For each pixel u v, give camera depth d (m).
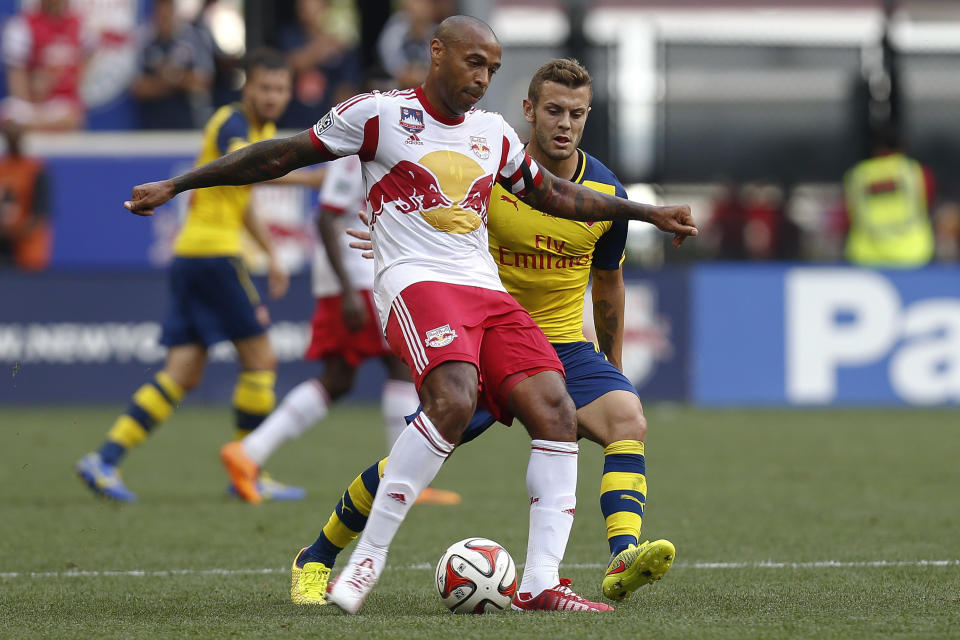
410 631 13.80
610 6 57.16
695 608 15.45
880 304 46.72
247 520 24.12
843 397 46.75
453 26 15.18
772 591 16.88
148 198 15.15
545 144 16.67
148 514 24.89
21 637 13.98
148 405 26.83
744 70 50.19
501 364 15.62
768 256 50.56
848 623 14.32
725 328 46.66
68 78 49.72
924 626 14.15
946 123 51.28
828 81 50.62
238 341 27.55
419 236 15.37
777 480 29.92
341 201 26.42
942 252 51.69
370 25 55.00
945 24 52.69
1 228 46.06
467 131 15.57
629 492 16.56
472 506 25.98
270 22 52.50
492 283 15.68
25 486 28.94
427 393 14.98
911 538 22.00
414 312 15.11
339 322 26.89
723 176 50.31
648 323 46.59
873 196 49.19
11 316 45.44
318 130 15.36
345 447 36.78
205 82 50.94
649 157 49.91
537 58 49.03
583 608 15.20
